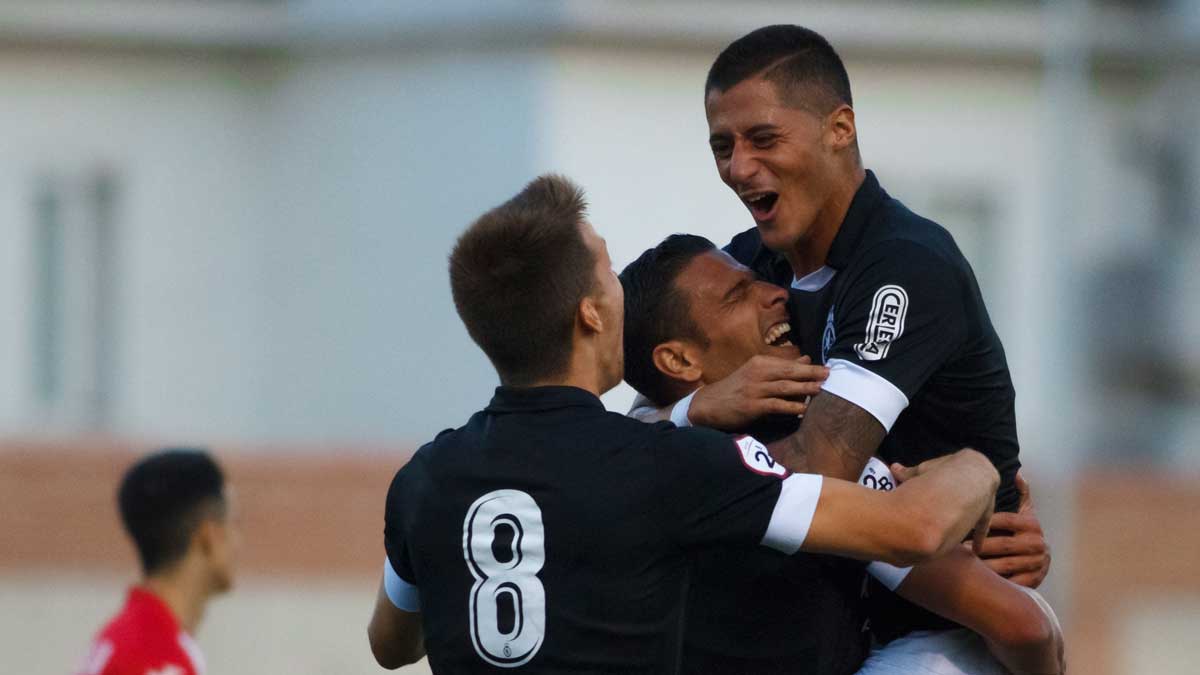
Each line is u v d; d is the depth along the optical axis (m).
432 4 39.69
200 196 43.53
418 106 40.25
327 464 34.66
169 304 43.53
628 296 13.35
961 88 40.69
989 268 41.06
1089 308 41.53
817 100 12.23
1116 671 36.22
